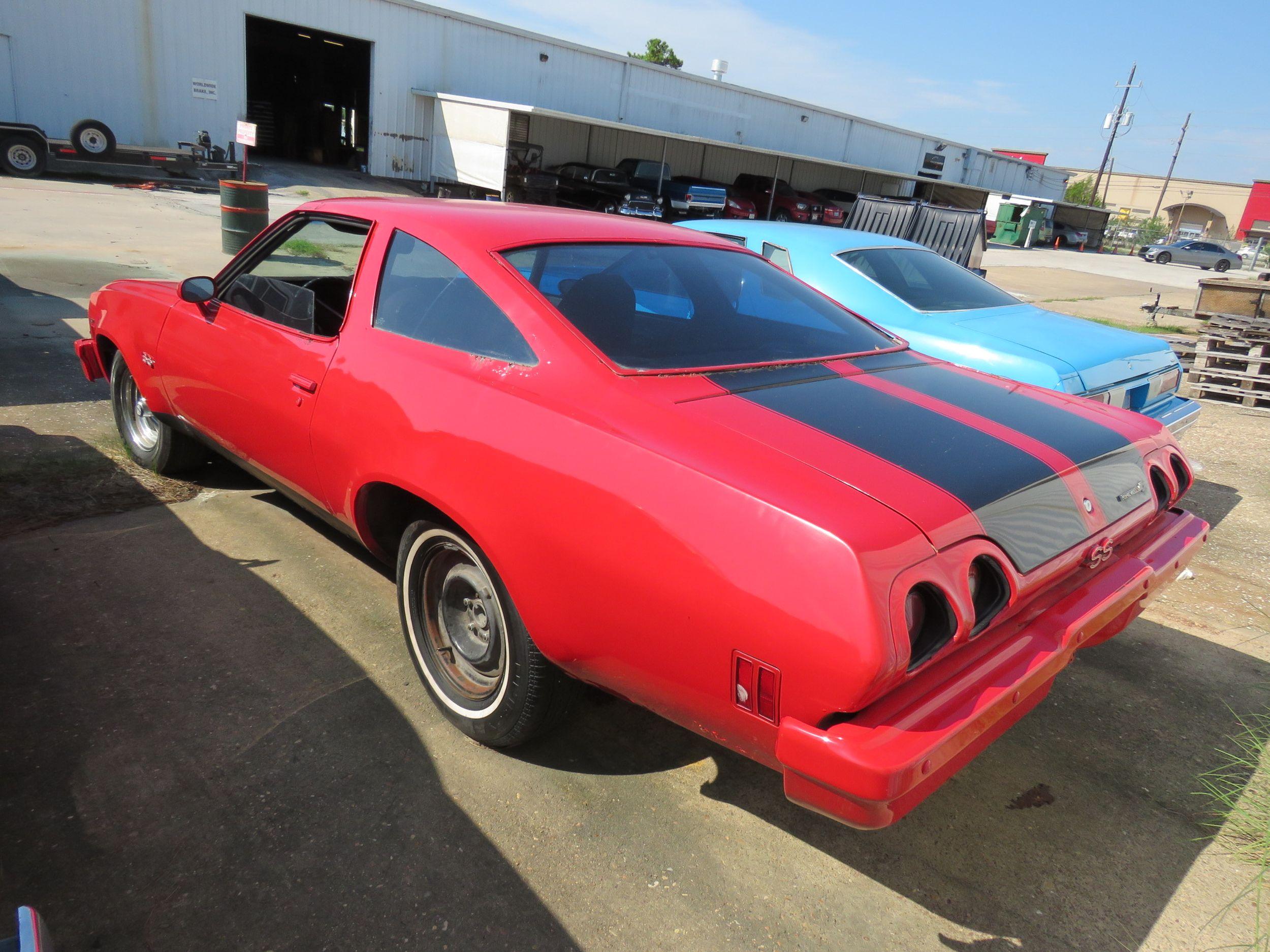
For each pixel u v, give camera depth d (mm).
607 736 2660
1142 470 2406
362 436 2525
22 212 13305
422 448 2322
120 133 22312
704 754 2609
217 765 2363
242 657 2855
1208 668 3363
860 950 1959
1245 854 2344
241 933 1870
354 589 3338
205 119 23641
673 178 28234
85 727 2459
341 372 2639
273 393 2918
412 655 2682
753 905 2062
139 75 22234
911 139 42312
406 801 2297
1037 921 2080
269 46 30375
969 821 2422
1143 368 4727
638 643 1915
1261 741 2883
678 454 1889
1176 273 33844
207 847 2088
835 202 32250
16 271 8805
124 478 4152
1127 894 2186
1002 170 48500
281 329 2936
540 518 2033
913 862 2250
